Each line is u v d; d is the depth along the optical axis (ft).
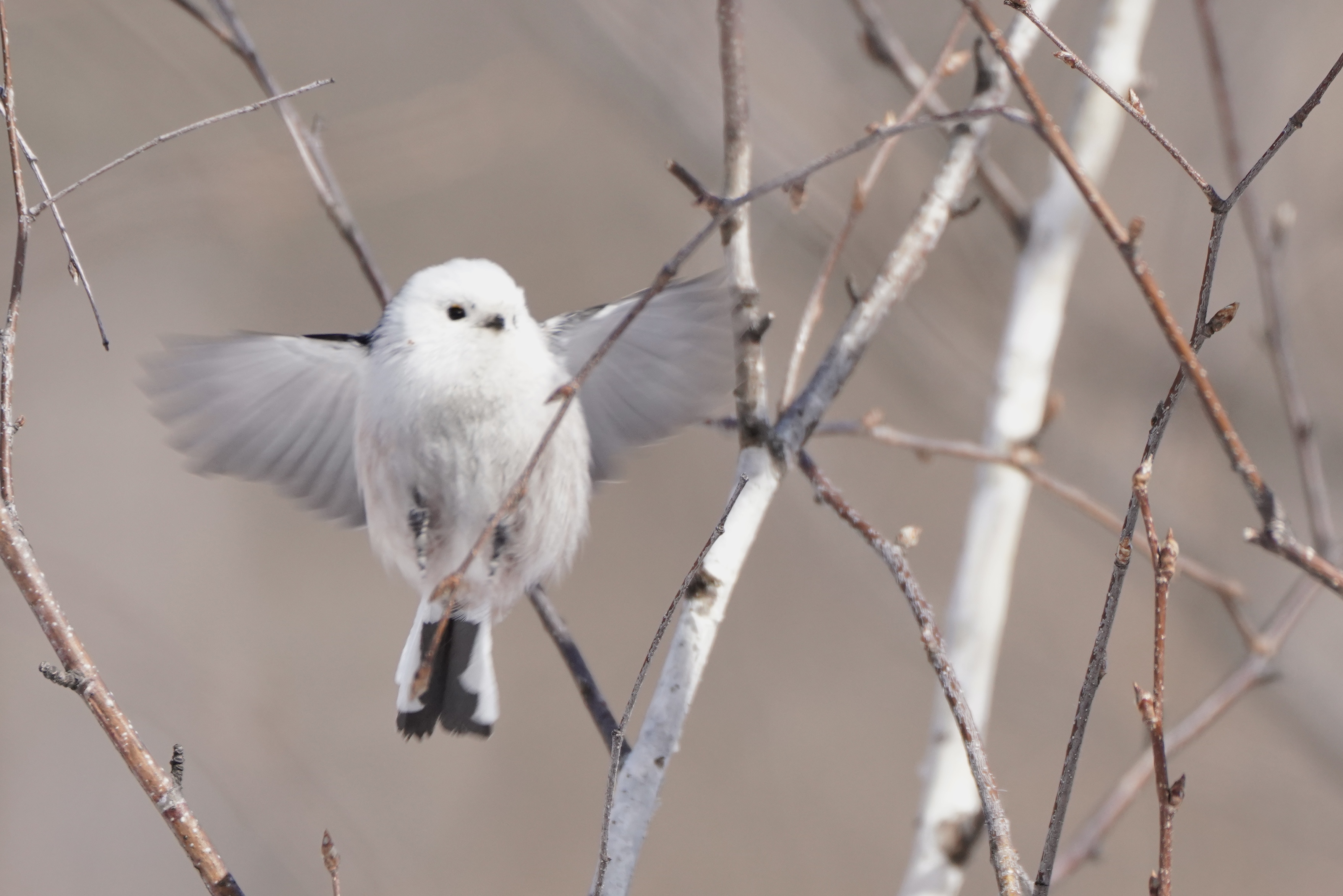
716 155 35.47
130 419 54.39
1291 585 34.63
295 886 43.09
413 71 48.91
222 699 39.81
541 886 44.14
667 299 19.22
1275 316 22.80
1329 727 32.40
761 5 36.86
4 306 41.19
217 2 22.39
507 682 49.29
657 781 15.60
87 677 13.67
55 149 43.73
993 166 24.58
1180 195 37.27
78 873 44.55
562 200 53.52
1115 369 37.93
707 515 52.03
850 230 18.61
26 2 40.16
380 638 51.31
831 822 44.34
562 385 19.48
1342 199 36.63
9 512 13.92
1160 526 33.96
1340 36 36.78
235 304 54.80
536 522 19.34
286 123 22.36
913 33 37.88
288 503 55.52
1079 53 35.29
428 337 19.27
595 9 36.01
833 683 47.78
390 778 46.32
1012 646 40.83
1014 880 12.23
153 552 52.65
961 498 44.14
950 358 36.11
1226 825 39.93
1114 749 40.63
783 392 18.02
